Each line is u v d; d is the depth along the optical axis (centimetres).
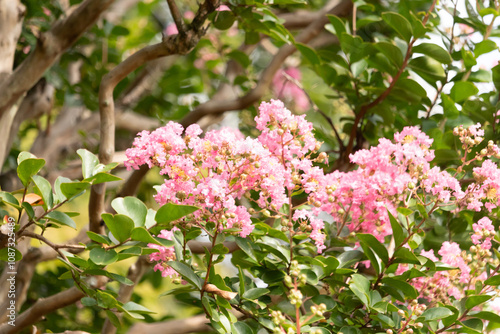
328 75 320
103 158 240
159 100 496
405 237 201
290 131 208
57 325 403
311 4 475
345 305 211
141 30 529
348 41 296
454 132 216
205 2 227
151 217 193
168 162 188
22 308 422
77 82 470
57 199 187
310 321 181
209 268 188
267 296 209
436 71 288
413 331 197
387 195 208
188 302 231
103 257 174
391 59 284
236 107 363
